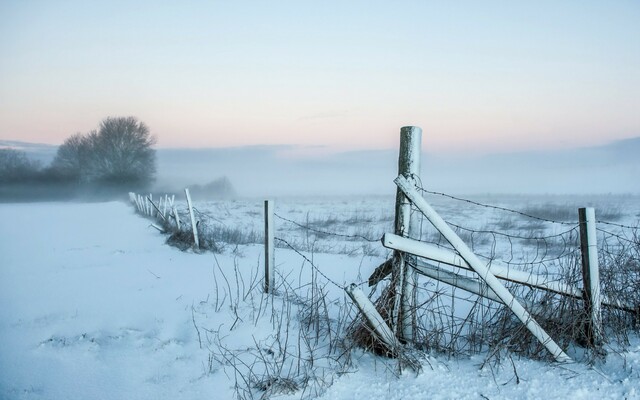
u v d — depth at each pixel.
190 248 10.96
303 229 20.22
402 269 4.30
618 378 3.67
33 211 29.61
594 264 4.33
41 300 6.35
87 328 5.20
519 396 3.47
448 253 4.22
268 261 6.35
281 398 3.66
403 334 4.35
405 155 4.34
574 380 3.65
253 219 27.39
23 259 9.77
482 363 4.04
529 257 10.50
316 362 4.25
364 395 3.62
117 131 63.69
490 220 23.39
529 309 4.43
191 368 4.25
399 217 4.35
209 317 5.47
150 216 20.59
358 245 14.95
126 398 3.75
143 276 7.91
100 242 12.68
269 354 4.46
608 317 4.62
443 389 3.61
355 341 4.31
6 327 5.23
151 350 4.62
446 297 6.72
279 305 5.78
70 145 66.56
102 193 63.22
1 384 3.90
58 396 3.75
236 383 3.77
